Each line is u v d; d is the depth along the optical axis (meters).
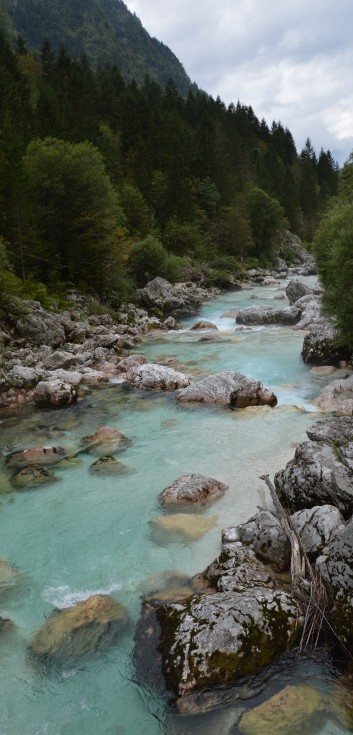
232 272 74.56
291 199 125.12
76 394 19.62
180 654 6.81
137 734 6.07
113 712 6.36
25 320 27.98
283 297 51.75
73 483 12.65
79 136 70.75
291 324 34.97
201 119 117.31
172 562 9.32
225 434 15.41
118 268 44.12
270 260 96.44
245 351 27.12
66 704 6.52
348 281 20.36
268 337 30.62
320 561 8.11
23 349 25.72
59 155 43.19
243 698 6.37
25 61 124.75
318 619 7.32
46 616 8.01
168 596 8.34
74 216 42.94
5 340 26.67
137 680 6.77
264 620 7.16
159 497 11.67
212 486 11.77
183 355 27.08
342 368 22.58
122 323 37.22
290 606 7.48
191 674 6.58
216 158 101.38
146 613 7.94
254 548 9.14
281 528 9.17
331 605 7.46
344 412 16.36
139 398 19.73
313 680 6.57
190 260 72.19
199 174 97.94
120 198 68.25
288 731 5.92
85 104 88.19
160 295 46.91
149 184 80.50
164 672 6.77
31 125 65.62
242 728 6.00
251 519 9.99
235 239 90.00
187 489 11.52
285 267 96.19
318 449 10.96
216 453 14.05
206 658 6.71
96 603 8.22
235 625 7.04
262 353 26.41
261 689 6.48
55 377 21.92
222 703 6.33
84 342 29.83
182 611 7.53
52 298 36.28
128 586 8.67
